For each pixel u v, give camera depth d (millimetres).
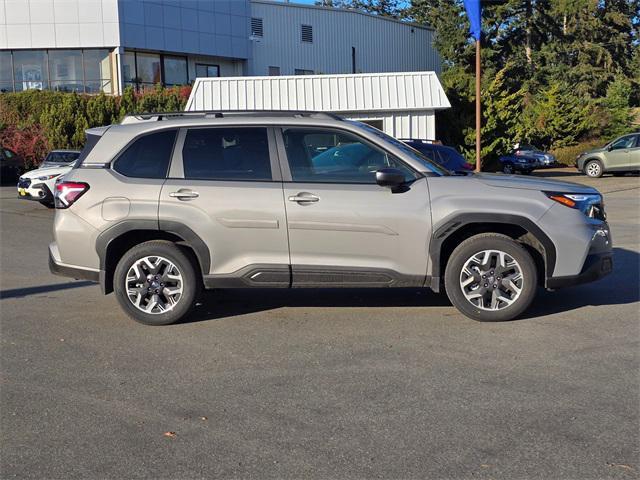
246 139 6219
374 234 5992
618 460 3631
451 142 27125
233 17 37531
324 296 7363
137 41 33594
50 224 14797
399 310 6723
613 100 41250
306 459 3678
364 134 6168
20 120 31625
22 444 3912
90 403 4496
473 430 4000
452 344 5602
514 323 6172
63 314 6801
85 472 3578
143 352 5543
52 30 32500
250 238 6066
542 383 4715
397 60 47062
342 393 4590
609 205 16594
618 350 5398
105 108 29281
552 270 6023
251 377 4930
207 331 6113
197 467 3609
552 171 31797
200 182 6129
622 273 8383
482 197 5969
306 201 5996
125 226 6113
